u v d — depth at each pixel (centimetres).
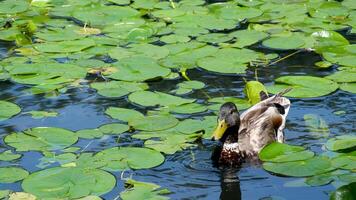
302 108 1466
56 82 1570
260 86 1491
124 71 1608
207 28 1848
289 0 2038
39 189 1166
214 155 1319
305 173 1230
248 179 1252
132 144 1329
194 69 1630
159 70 1611
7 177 1209
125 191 1181
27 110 1469
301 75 1600
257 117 1398
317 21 1888
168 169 1270
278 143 1319
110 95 1503
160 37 1798
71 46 1744
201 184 1233
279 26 1856
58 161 1262
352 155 1272
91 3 2031
